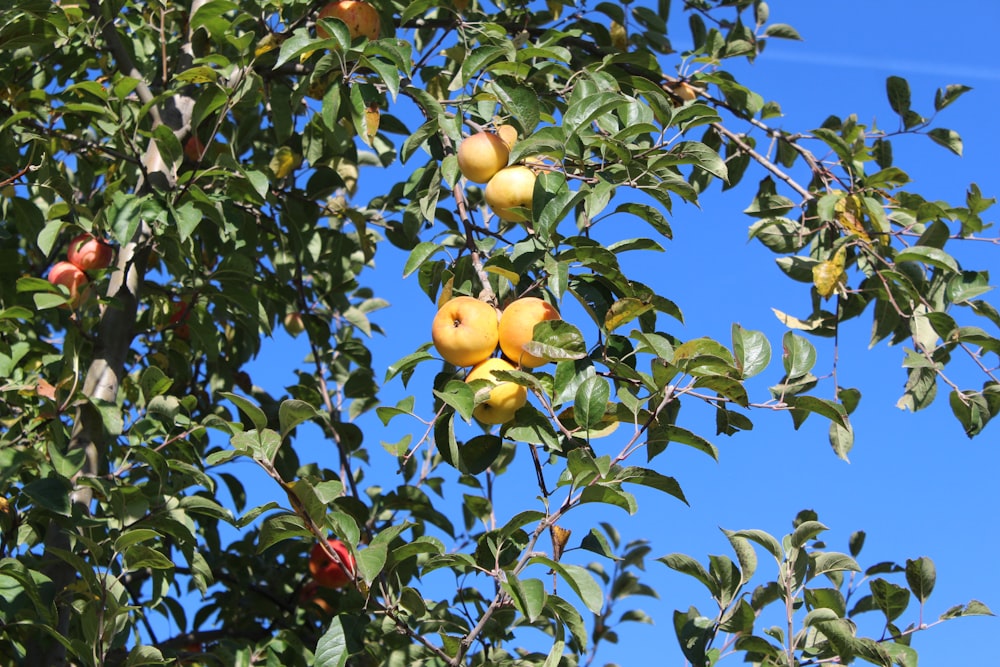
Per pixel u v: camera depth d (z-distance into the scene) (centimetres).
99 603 261
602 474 233
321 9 355
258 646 346
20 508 313
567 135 280
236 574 405
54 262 435
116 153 326
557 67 345
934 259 336
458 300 258
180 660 330
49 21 336
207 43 374
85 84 307
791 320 370
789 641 258
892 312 359
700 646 260
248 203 383
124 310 331
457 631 307
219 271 352
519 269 271
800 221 392
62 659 295
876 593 283
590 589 233
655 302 269
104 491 274
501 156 287
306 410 236
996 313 346
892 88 393
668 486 238
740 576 269
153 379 303
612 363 260
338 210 399
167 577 329
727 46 420
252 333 400
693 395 254
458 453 267
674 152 294
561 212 265
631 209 282
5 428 373
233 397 240
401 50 302
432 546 255
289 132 364
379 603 261
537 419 257
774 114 406
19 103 360
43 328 444
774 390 269
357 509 326
